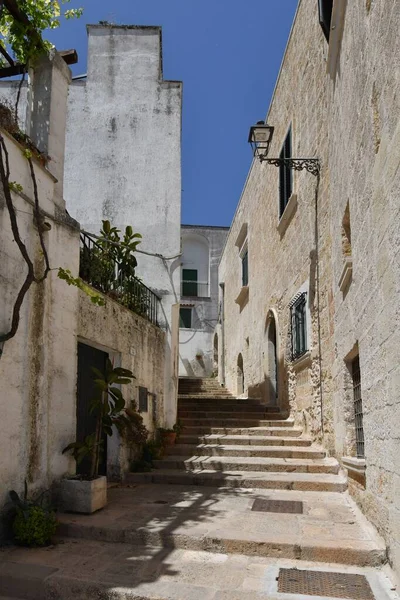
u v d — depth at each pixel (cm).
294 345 1026
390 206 374
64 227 605
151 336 919
